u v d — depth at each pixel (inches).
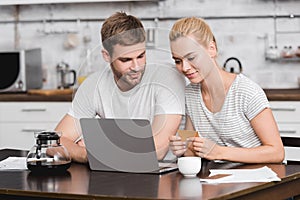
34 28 228.8
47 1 212.5
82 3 225.1
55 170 99.5
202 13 216.8
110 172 101.3
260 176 94.3
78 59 225.9
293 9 212.1
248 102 110.9
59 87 221.0
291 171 99.9
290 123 185.8
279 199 94.7
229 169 101.9
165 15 219.0
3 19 230.5
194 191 83.2
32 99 202.7
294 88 210.7
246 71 214.8
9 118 204.7
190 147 103.4
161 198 78.5
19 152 130.0
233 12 214.8
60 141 113.8
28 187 89.1
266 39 213.2
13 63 210.5
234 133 112.2
